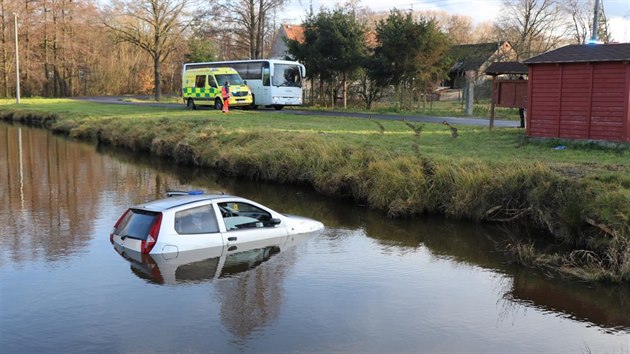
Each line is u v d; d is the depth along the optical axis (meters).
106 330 7.93
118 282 9.70
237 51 62.59
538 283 10.19
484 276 10.52
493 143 20.20
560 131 19.55
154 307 8.70
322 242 12.45
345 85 43.16
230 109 40.69
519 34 57.69
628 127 17.95
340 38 41.06
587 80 18.75
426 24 38.69
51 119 39.47
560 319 8.66
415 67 38.22
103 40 73.44
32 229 13.34
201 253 10.95
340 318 8.41
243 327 8.04
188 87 42.22
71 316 8.38
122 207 15.84
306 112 36.72
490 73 23.81
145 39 59.22
